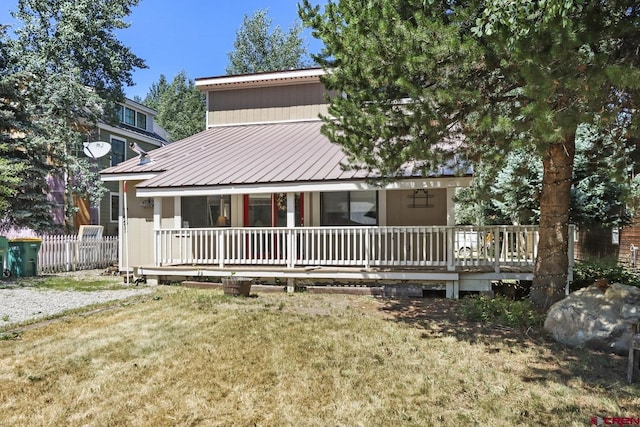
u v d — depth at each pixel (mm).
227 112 16359
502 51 4344
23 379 4262
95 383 4164
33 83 17203
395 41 4895
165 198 12078
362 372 4441
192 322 6426
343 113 6180
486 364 4711
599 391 4008
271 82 15750
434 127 5270
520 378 4316
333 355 4957
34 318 6727
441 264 8938
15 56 19109
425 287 9008
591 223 11703
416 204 10391
